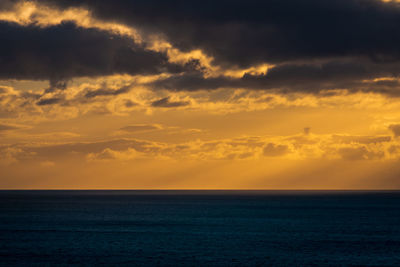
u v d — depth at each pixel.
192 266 49.53
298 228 85.75
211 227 86.50
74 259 52.25
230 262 51.69
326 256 55.47
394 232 79.62
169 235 73.31
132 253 56.28
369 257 54.94
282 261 52.44
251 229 83.50
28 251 56.94
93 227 84.38
